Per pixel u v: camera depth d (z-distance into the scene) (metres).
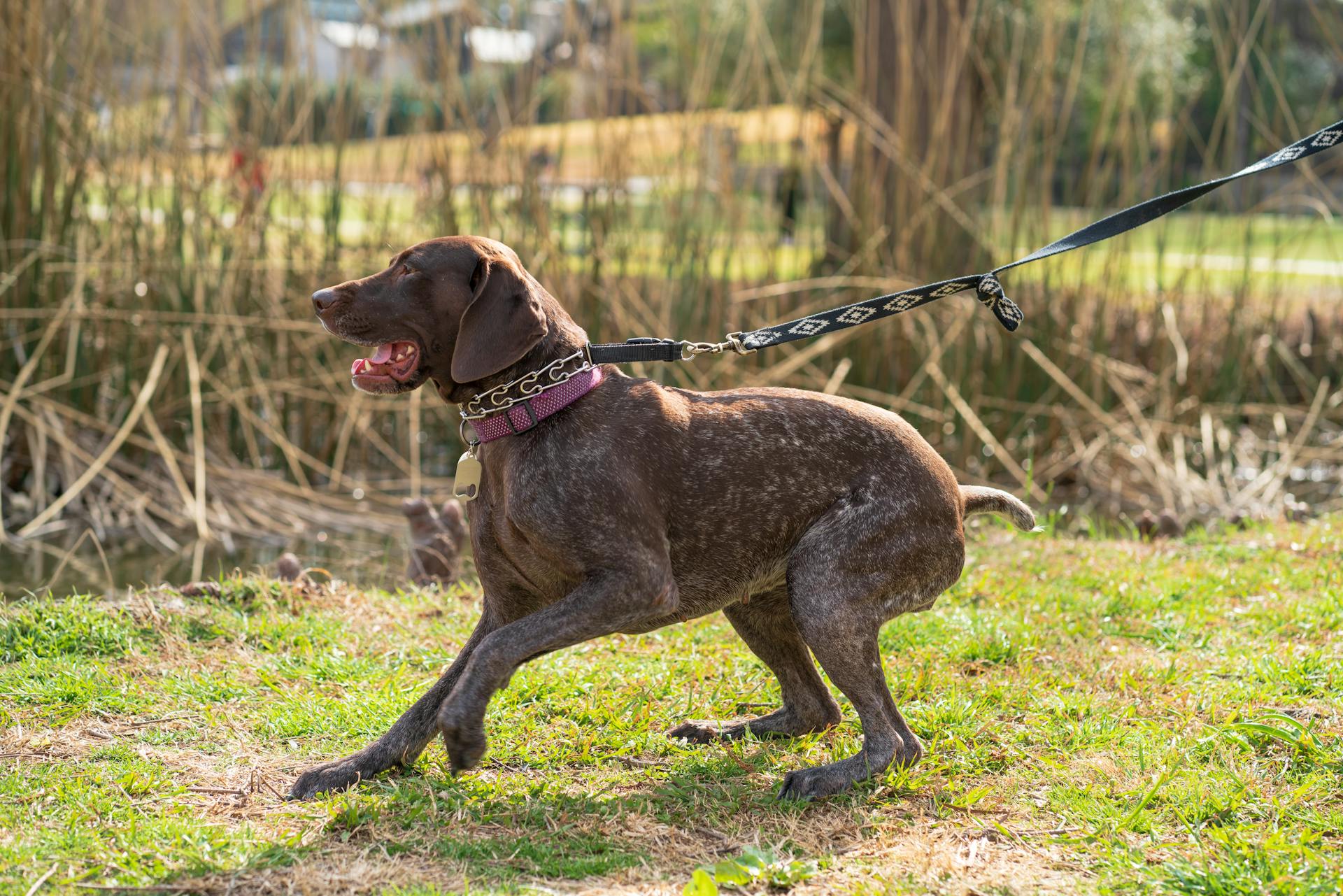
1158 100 10.35
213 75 8.86
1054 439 9.71
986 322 9.65
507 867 3.34
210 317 8.46
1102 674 4.89
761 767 4.09
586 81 9.23
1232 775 3.85
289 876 3.22
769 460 3.86
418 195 9.20
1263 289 11.58
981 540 7.36
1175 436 9.42
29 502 8.05
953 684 4.77
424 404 9.64
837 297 9.63
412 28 8.98
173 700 4.53
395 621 5.55
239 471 8.66
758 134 9.44
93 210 9.33
